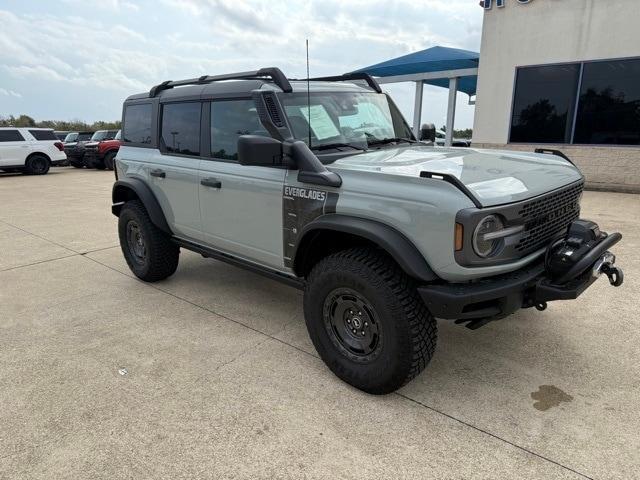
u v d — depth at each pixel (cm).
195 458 231
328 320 294
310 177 283
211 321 391
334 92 358
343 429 251
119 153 494
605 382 290
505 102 1170
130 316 403
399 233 252
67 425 257
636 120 1011
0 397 284
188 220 411
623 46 993
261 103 312
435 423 255
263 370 312
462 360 320
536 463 224
